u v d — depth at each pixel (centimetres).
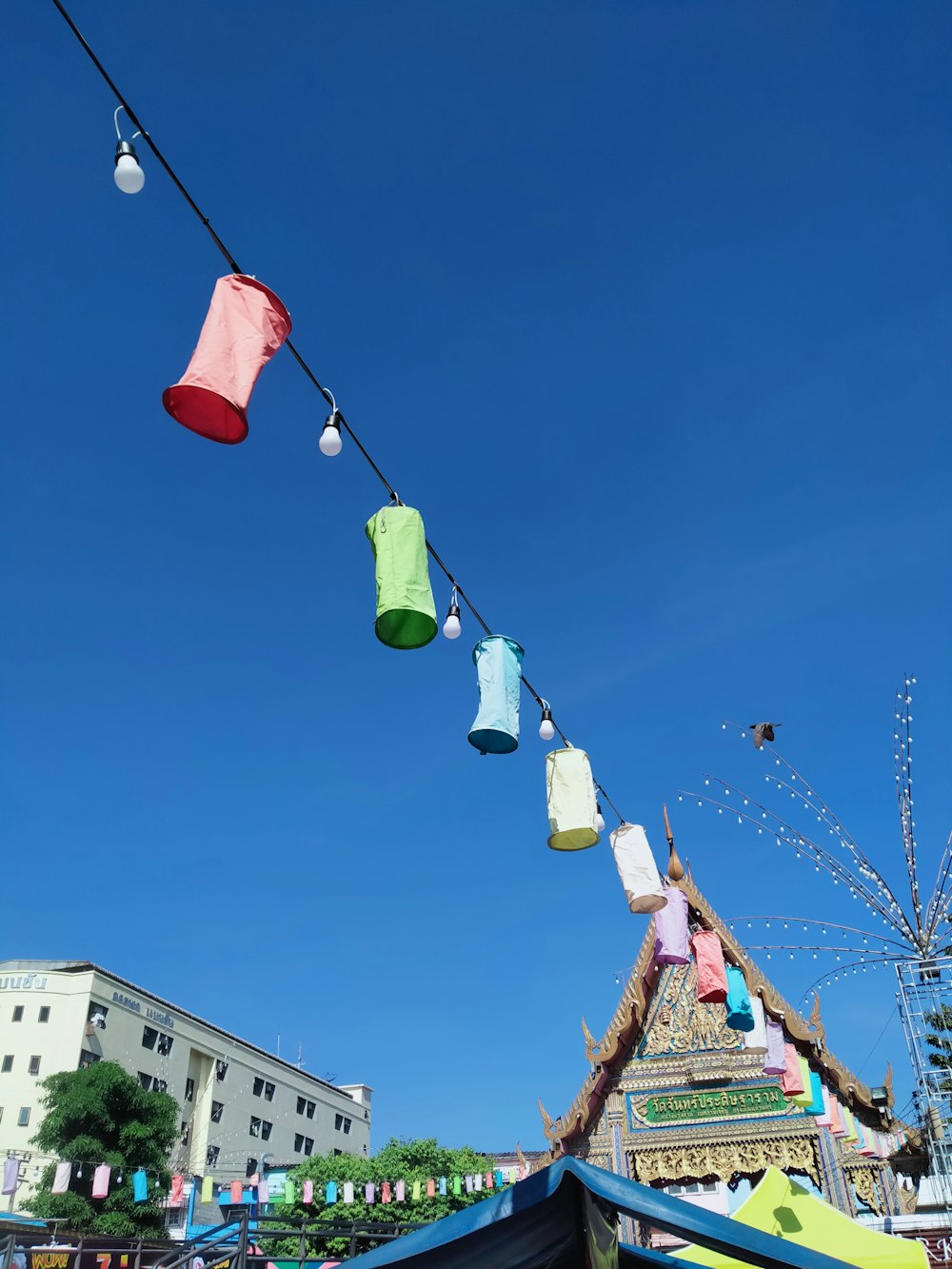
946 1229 1605
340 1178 3922
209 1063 6138
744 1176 1856
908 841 1798
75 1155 3772
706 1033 1898
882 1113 1828
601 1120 1889
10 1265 2023
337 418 741
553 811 1012
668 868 1975
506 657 941
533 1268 873
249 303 665
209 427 645
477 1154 4306
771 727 1792
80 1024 5228
